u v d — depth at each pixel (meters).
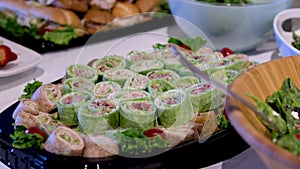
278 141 0.54
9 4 1.35
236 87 0.64
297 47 1.05
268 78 0.70
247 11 1.06
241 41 1.12
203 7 1.07
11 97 0.95
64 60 1.13
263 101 0.67
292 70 0.73
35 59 1.07
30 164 0.70
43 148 0.72
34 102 0.83
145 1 1.42
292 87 0.70
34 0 1.36
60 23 1.27
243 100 0.59
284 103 0.68
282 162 0.49
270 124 0.60
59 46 1.18
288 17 1.12
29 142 0.72
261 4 1.06
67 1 1.32
